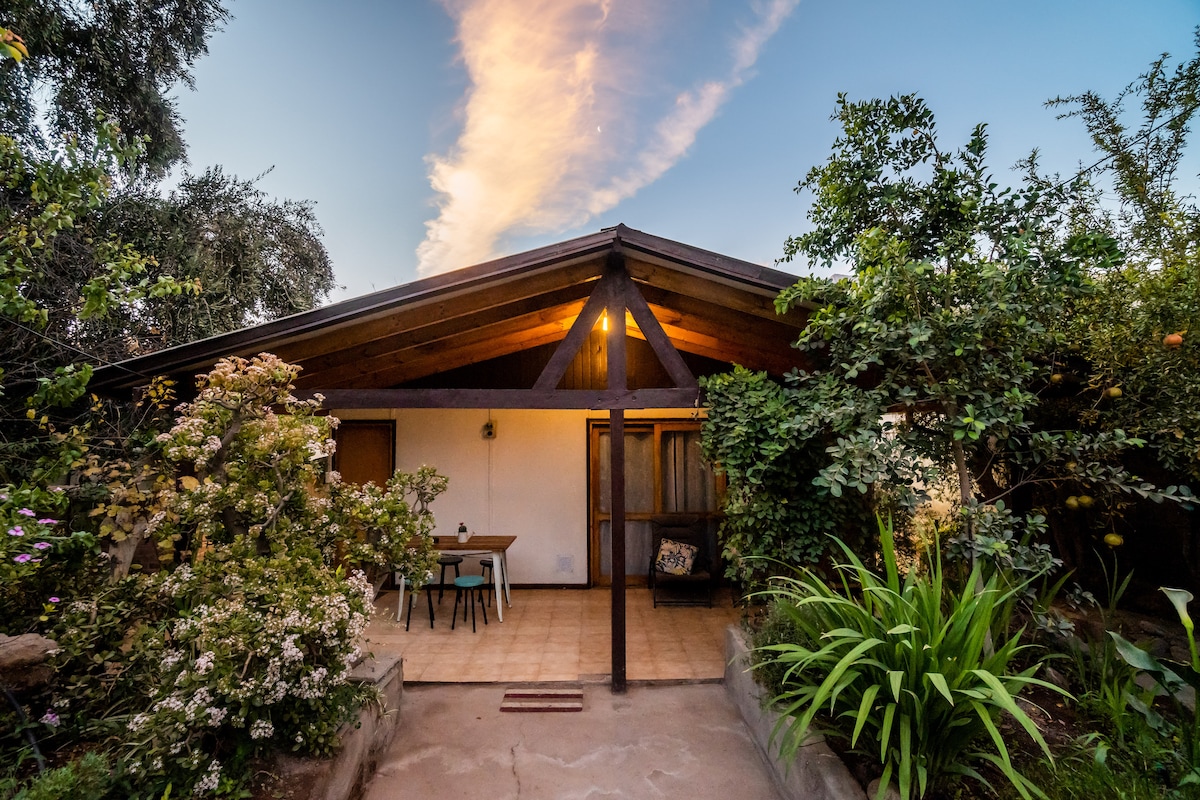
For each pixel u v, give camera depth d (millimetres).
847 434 3219
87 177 2969
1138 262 3395
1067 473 3533
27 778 2148
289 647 2279
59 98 5836
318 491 3523
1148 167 3566
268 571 2645
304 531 3260
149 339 6887
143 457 3875
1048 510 4227
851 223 3898
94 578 3133
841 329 3420
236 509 3020
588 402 3963
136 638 2758
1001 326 3062
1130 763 2273
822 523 3814
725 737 3324
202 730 2240
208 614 2406
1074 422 3908
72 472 4199
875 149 3809
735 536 4082
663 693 3869
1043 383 3812
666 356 4008
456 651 4547
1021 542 3146
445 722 3500
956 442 3236
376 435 6520
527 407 3930
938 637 2186
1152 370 3082
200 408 3154
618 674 3859
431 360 5789
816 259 4152
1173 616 3629
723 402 3883
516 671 4168
